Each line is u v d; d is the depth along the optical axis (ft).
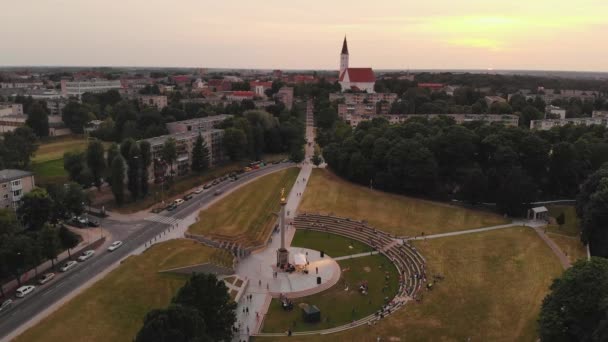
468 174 561.84
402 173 591.78
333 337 298.15
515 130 604.08
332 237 486.38
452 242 451.53
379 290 378.32
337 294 371.56
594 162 609.42
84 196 474.90
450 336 295.48
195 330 244.22
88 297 328.90
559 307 267.39
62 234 395.75
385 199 588.91
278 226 510.58
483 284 362.53
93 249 426.51
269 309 345.72
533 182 547.90
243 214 522.06
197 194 599.57
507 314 319.06
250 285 380.58
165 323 237.66
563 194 601.62
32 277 370.94
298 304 354.54
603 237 410.11
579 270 274.77
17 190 458.91
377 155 624.59
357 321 330.54
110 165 545.44
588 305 256.11
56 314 309.42
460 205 572.10
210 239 449.06
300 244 467.11
